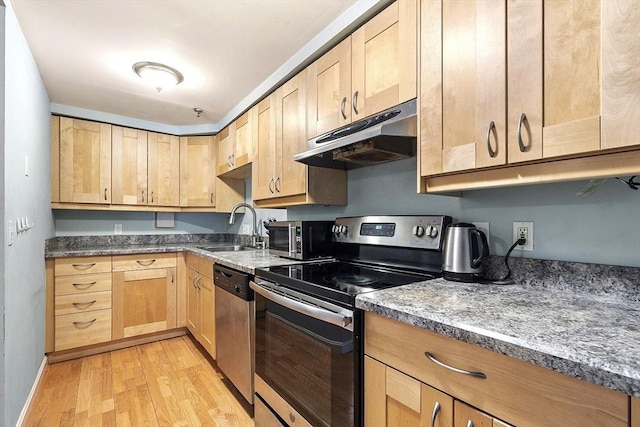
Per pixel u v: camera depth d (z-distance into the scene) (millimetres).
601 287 996
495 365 699
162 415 1798
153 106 2867
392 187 1771
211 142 3482
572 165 858
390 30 1363
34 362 1991
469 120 1038
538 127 874
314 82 1824
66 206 2807
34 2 1493
